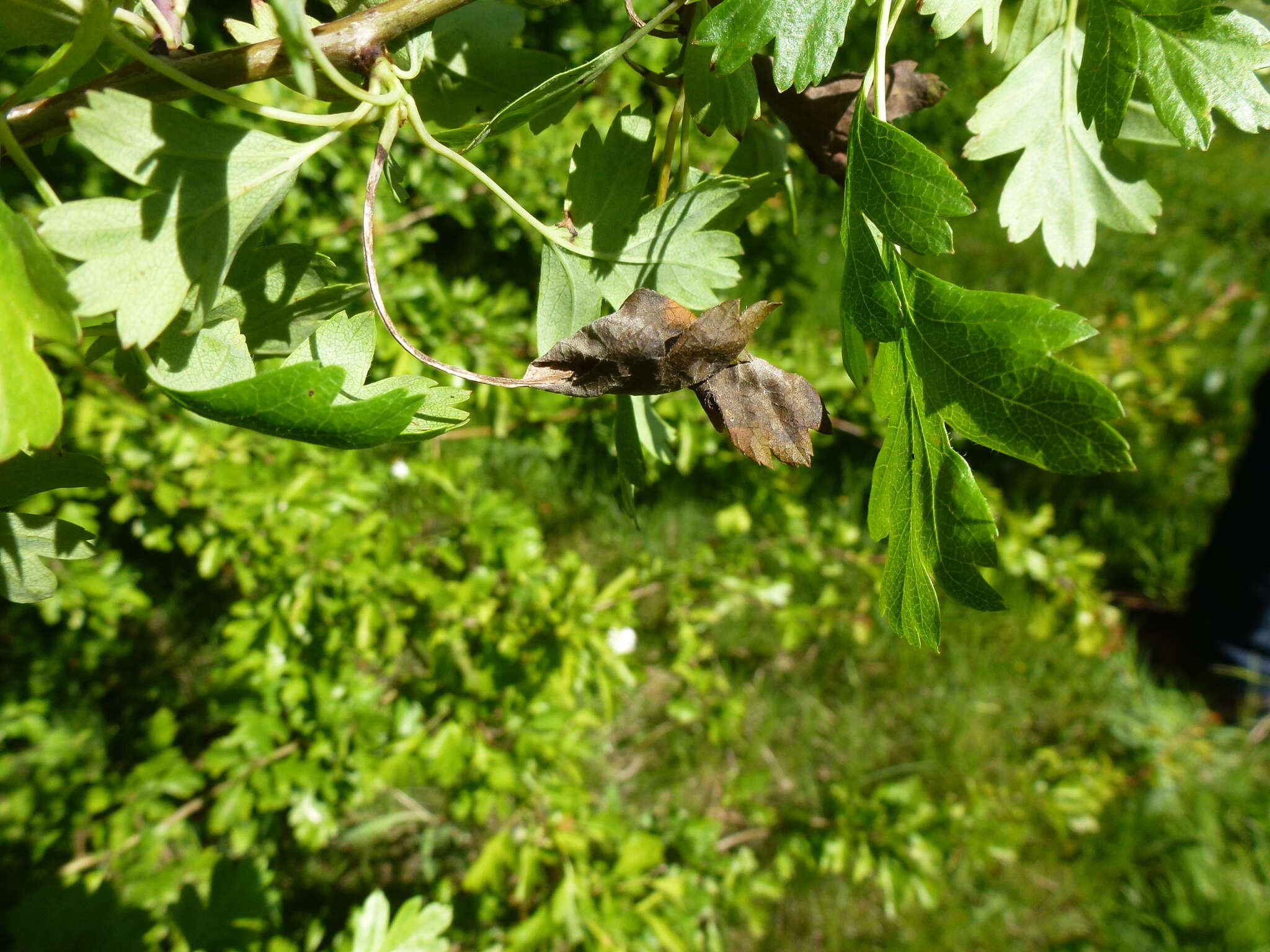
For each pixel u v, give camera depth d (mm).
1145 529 750
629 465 155
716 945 464
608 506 681
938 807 542
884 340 115
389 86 117
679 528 685
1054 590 612
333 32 117
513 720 420
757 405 125
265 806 395
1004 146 156
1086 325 102
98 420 415
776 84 121
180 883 372
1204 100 123
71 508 428
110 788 416
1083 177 160
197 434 445
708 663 645
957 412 111
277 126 473
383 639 471
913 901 542
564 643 439
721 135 521
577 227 140
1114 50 129
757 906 559
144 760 527
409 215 550
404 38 136
